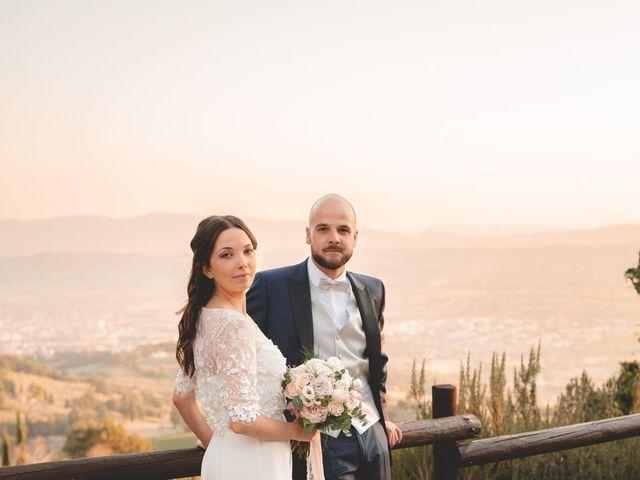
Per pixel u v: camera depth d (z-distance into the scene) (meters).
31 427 71.19
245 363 2.29
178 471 2.88
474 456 3.68
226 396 2.28
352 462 3.01
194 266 2.46
